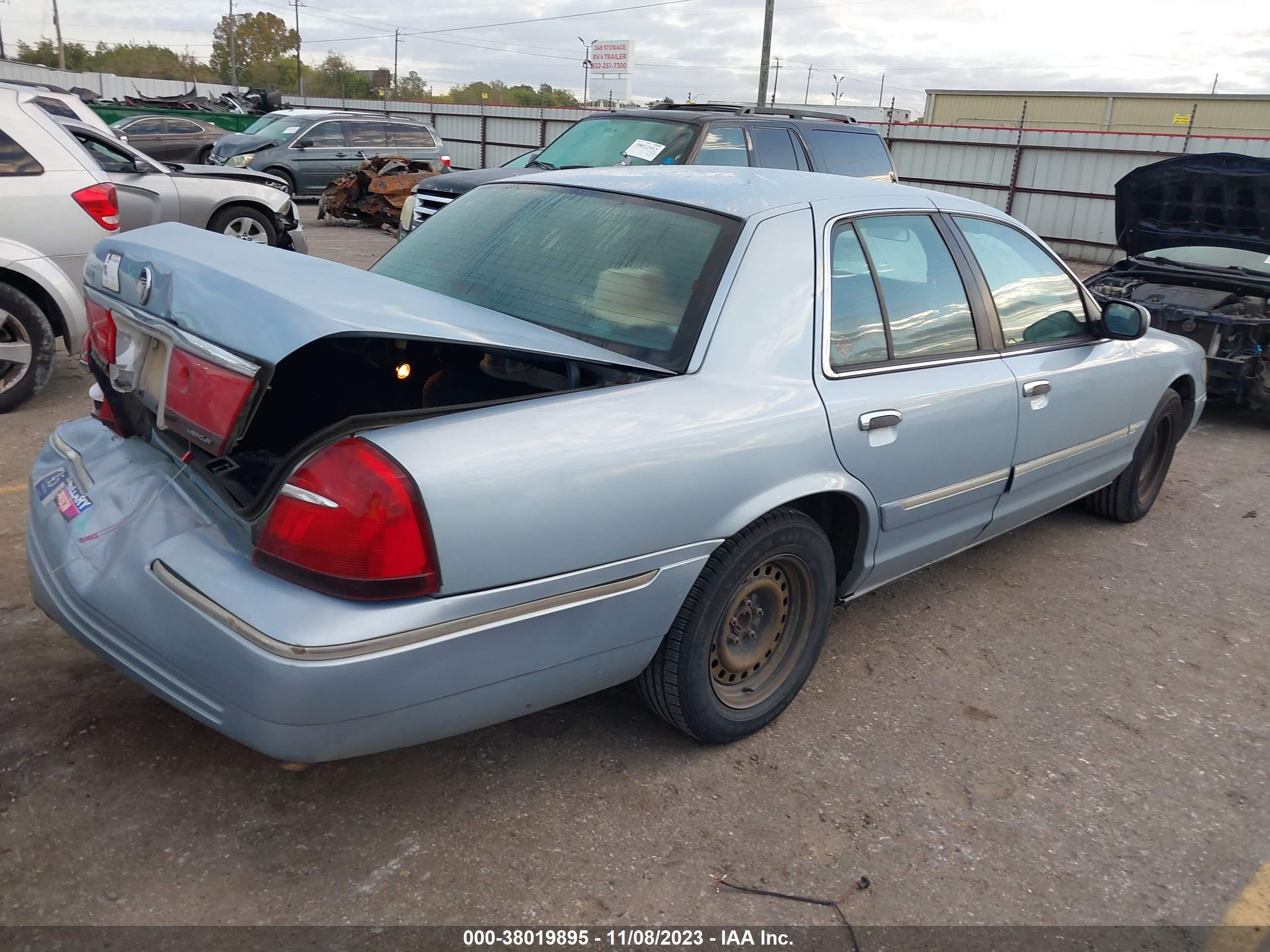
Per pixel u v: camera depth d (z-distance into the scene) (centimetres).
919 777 295
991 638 389
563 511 227
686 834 261
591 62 5116
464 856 246
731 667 293
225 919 221
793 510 289
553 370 274
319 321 203
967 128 2056
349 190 1644
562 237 312
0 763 264
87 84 3853
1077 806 287
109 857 236
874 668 358
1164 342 495
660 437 246
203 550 222
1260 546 514
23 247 564
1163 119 3503
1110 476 478
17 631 329
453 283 314
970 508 365
